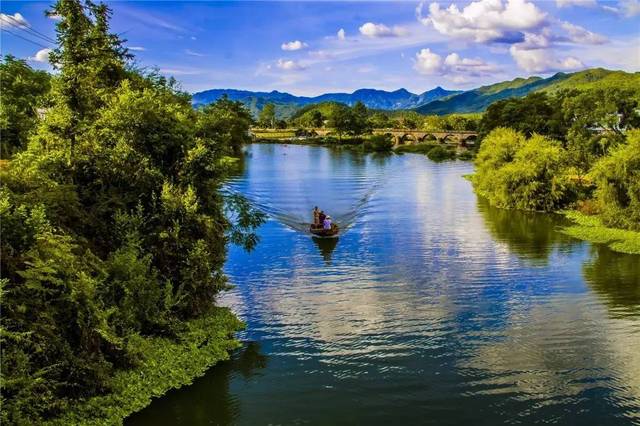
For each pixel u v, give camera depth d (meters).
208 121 30.95
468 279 36.12
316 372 22.91
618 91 89.56
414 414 19.88
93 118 26.75
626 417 19.70
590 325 28.12
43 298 18.22
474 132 173.25
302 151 161.88
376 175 98.44
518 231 51.53
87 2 26.94
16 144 40.56
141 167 25.92
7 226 17.58
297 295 32.53
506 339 26.34
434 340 26.17
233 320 27.44
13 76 54.53
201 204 26.97
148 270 24.17
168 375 21.50
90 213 24.12
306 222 55.12
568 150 75.38
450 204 67.69
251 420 19.39
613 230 50.28
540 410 20.14
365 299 31.97
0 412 15.08
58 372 17.86
